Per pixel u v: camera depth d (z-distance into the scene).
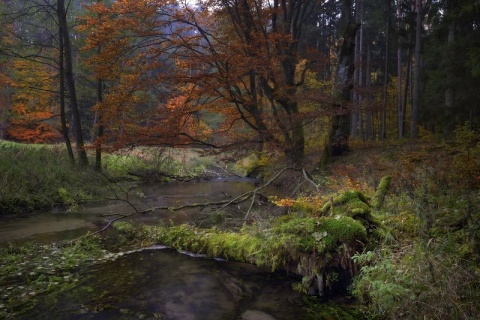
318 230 5.22
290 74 14.04
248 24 12.77
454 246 4.15
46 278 5.55
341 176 10.72
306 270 5.16
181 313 4.47
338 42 14.50
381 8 27.05
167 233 7.57
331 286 5.04
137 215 10.30
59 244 7.40
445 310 3.41
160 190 15.60
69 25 17.88
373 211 6.18
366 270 4.27
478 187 6.76
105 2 16.22
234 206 11.04
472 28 17.39
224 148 11.68
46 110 21.89
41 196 11.28
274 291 5.14
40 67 19.98
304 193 10.38
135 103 11.38
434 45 20.00
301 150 14.66
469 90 16.47
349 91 14.31
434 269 3.70
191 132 12.39
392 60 35.03
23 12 15.48
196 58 10.32
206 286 5.30
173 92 11.11
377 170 10.09
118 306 4.63
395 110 30.75
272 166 17.55
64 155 16.06
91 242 7.61
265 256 5.75
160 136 10.48
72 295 4.95
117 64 11.20
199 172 20.83
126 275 5.74
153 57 10.94
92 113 27.23
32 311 4.46
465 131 9.79
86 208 11.32
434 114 20.91
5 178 11.14
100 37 10.44
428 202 5.58
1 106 23.78
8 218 9.75
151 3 10.16
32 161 13.60
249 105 12.45
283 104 13.76
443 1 16.83
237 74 10.64
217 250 6.55
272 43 12.03
